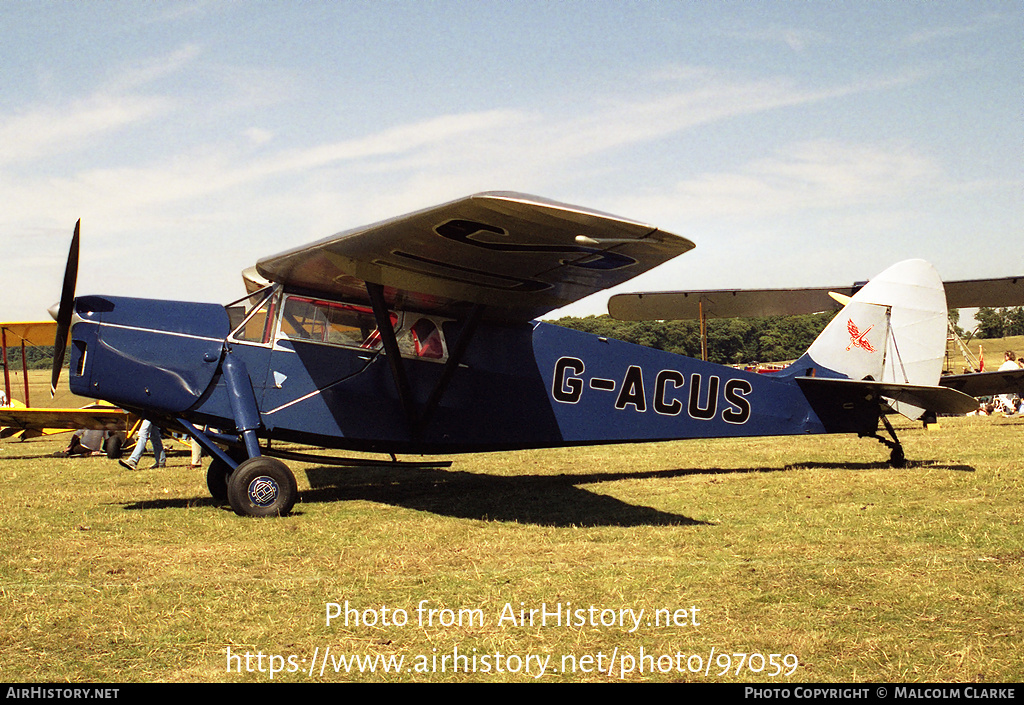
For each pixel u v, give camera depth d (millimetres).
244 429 6434
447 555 4848
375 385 7215
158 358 6543
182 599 3918
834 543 5074
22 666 3078
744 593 4004
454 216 4953
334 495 7438
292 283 6988
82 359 6484
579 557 4793
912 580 4188
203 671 3035
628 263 5582
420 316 7422
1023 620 3549
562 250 5402
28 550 5004
